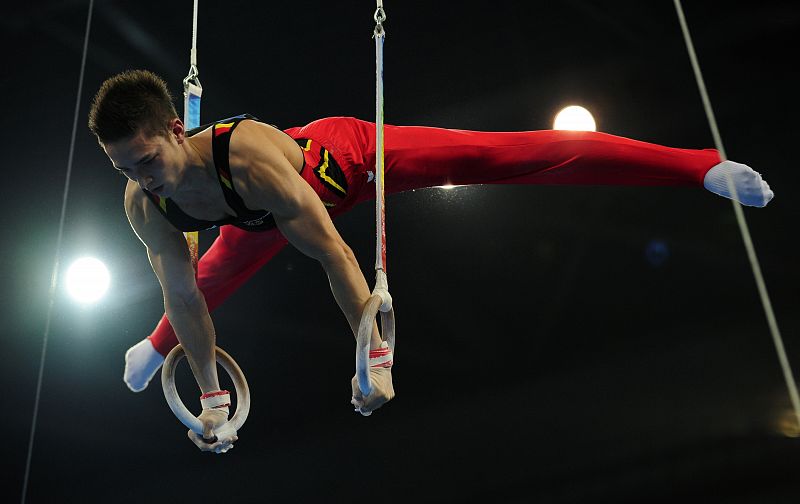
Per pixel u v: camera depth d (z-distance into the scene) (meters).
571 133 4.77
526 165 4.73
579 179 4.91
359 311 3.63
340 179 4.38
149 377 5.71
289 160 4.04
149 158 3.50
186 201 3.79
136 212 3.96
